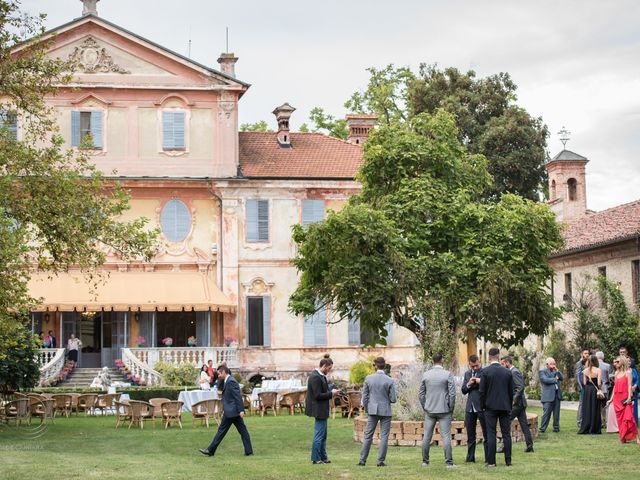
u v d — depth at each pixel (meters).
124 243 33.25
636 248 48.44
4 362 34.59
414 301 37.88
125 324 53.31
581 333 47.91
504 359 25.17
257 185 55.84
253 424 35.12
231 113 56.38
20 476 20.62
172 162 55.66
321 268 37.38
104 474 21.02
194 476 20.72
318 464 22.75
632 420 26.44
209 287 54.41
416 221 38.12
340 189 56.47
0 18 31.27
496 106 71.75
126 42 55.50
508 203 40.41
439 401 21.88
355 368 49.66
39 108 32.78
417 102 71.94
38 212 30.80
